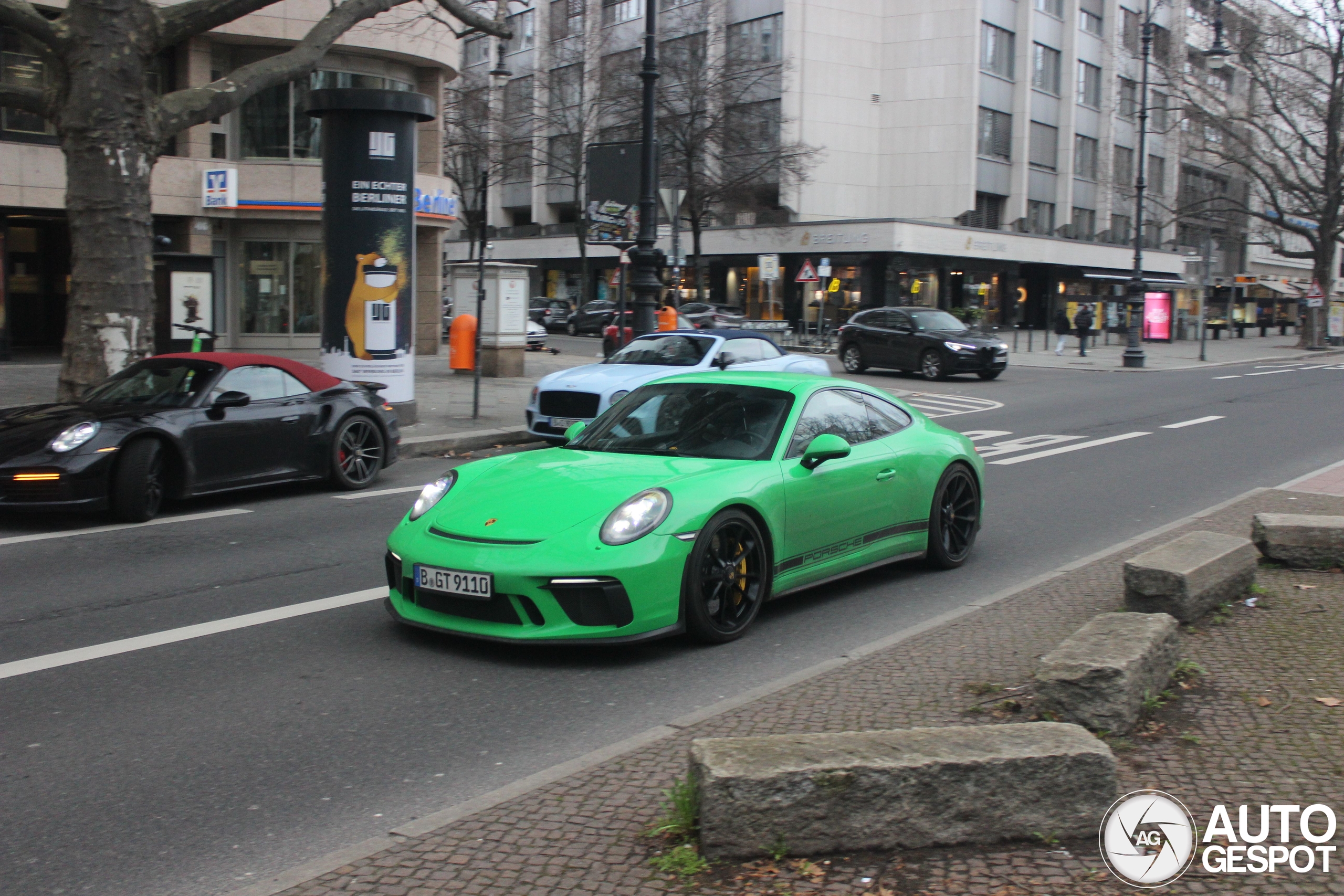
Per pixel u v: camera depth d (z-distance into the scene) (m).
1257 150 47.28
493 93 57.09
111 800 3.88
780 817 3.18
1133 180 66.44
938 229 52.09
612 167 18.91
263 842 3.57
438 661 5.47
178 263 17.08
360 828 3.67
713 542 5.66
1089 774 3.32
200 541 8.34
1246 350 45.00
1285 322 64.12
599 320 47.03
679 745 4.12
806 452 6.17
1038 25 58.16
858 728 4.23
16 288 27.89
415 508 6.02
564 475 5.88
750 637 5.93
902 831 3.24
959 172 54.91
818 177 54.31
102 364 12.41
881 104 55.88
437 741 4.45
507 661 5.48
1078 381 27.42
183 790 3.97
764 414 6.44
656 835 3.34
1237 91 54.28
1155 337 48.84
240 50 25.89
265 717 4.70
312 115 13.78
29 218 25.95
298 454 10.23
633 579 5.27
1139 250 33.16
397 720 4.68
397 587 5.82
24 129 23.62
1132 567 5.68
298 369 10.58
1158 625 4.57
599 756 4.04
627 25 56.09
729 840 3.17
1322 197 49.72
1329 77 50.09
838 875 3.11
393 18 26.27
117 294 12.44
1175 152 68.50
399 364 14.29
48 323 28.47
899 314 27.92
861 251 51.19
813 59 53.69
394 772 4.14
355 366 14.09
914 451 7.13
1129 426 17.00
